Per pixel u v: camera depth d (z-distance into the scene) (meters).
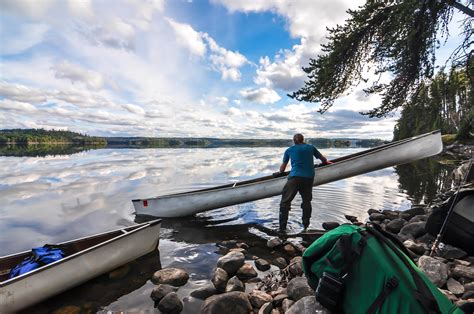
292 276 3.42
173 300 2.85
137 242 4.01
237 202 6.43
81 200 8.38
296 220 5.96
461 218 2.76
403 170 16.62
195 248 4.55
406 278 1.69
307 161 5.22
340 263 1.85
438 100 10.20
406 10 8.02
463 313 1.62
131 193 9.47
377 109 10.44
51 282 3.06
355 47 9.52
